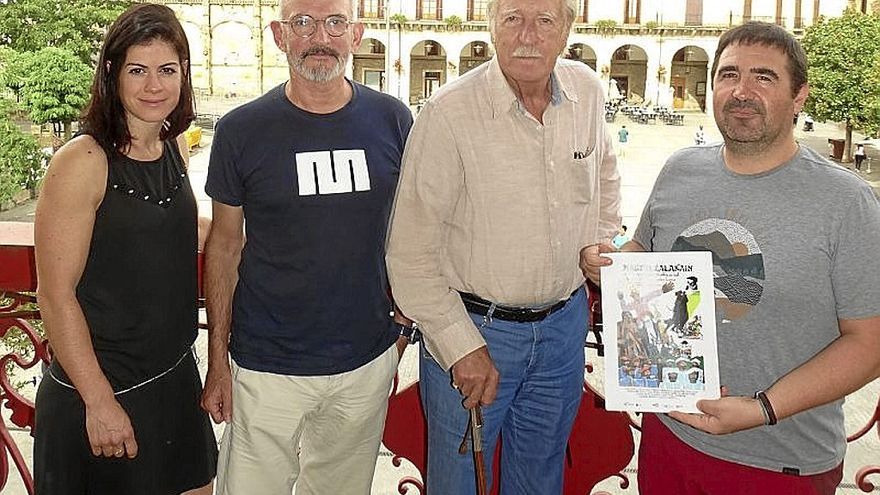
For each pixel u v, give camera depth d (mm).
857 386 2148
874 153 19141
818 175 2225
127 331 2467
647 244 2602
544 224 2412
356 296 2676
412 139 2424
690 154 2477
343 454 2865
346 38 2586
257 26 43312
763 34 2230
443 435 2596
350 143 2619
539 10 2256
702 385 2303
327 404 2768
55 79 23844
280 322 2652
